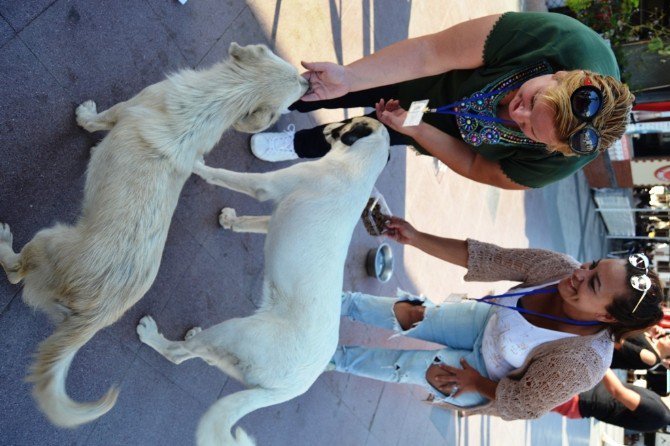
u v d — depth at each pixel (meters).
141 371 2.66
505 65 2.01
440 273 4.95
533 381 2.28
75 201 2.48
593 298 2.14
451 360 2.79
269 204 3.46
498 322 2.53
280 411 3.30
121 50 2.62
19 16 2.25
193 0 2.94
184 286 2.91
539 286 2.47
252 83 2.16
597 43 1.99
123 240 1.91
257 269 3.37
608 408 3.51
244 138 3.25
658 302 2.09
